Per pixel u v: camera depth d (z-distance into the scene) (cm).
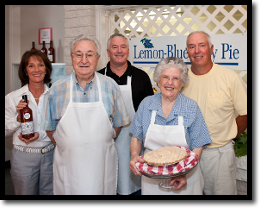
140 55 275
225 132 179
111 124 171
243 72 229
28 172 187
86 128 161
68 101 161
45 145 191
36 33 357
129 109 215
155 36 267
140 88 214
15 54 371
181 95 157
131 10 283
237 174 220
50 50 327
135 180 221
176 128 148
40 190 198
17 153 188
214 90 178
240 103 176
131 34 280
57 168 171
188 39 177
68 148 162
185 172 129
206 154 183
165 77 147
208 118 178
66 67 295
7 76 367
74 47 156
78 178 161
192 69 188
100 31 287
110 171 175
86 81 165
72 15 288
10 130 184
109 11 292
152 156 138
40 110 189
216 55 237
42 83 195
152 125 154
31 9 355
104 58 294
